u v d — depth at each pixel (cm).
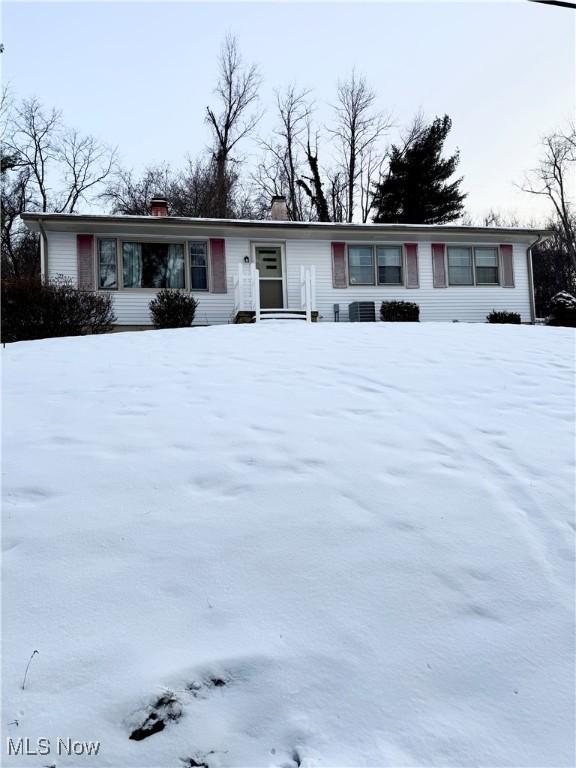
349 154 3234
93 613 208
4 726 164
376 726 172
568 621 218
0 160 2647
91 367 576
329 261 1521
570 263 3203
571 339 795
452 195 2933
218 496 292
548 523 281
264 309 1359
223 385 497
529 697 186
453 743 168
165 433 375
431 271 1580
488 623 215
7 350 702
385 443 366
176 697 175
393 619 214
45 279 1162
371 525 270
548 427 409
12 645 192
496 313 1576
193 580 228
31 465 324
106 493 292
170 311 1323
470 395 479
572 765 164
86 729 165
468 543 261
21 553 240
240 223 1418
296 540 256
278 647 197
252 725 170
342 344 716
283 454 344
